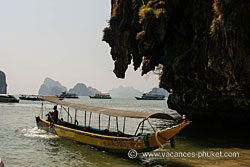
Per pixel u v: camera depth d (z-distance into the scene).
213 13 19.00
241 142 16.80
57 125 18.17
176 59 24.11
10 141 16.36
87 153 13.35
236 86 16.88
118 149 13.03
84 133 15.11
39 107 57.16
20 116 34.97
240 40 15.34
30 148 14.44
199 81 21.94
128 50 32.03
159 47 28.75
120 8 31.89
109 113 14.36
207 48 19.17
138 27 27.16
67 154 13.12
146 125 27.38
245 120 20.27
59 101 20.44
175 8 24.28
